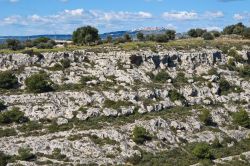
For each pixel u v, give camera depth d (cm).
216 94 14412
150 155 11212
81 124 11938
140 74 14125
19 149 10769
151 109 12888
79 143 11106
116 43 17150
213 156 11631
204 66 15338
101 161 10694
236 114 13538
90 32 17875
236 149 12231
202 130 12725
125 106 12662
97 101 12706
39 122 11869
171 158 11262
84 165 10469
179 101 13588
